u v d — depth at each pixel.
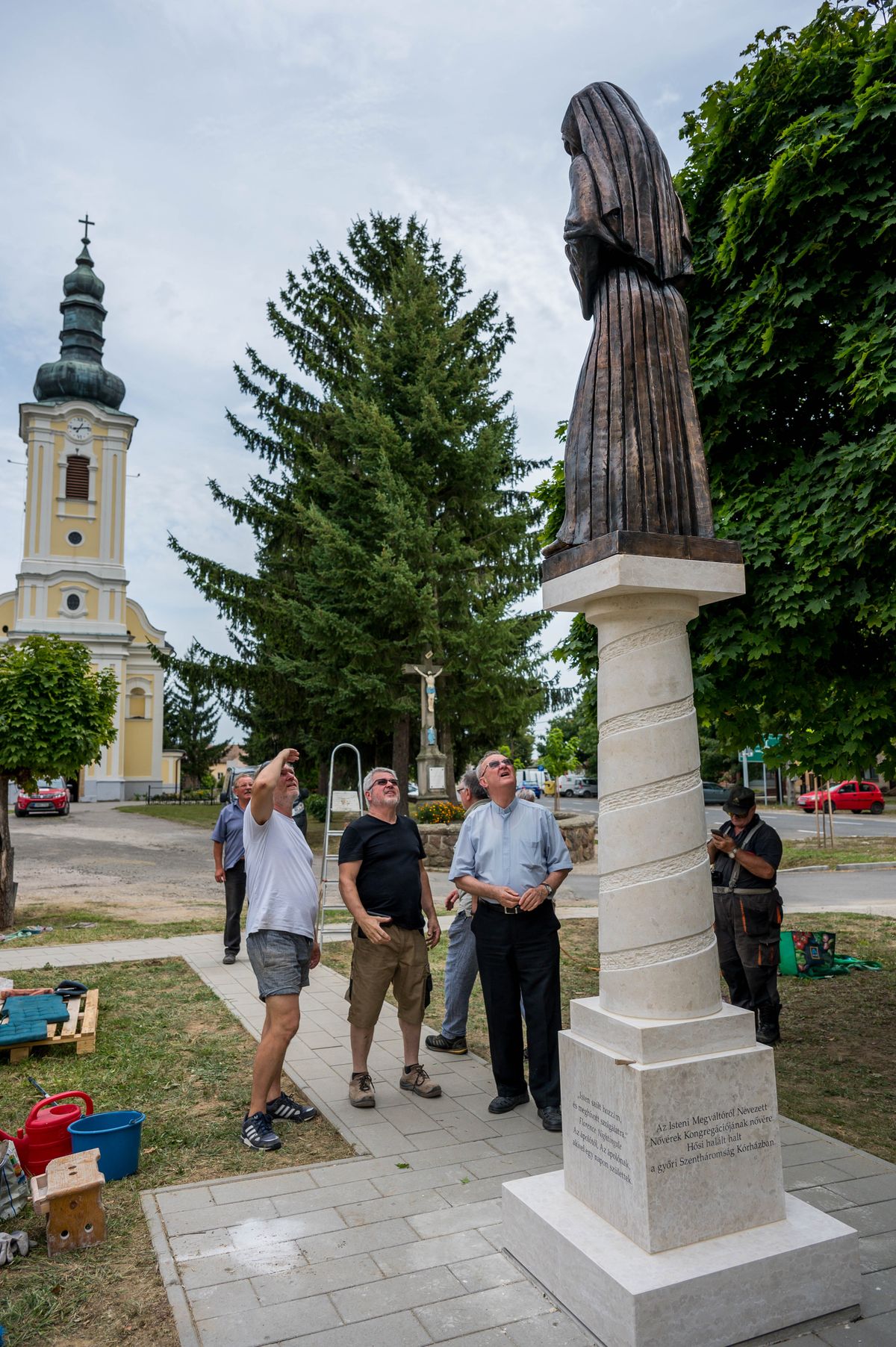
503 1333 2.79
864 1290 3.00
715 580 3.26
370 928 4.77
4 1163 3.69
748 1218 2.96
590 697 8.02
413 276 23.55
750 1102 3.01
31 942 9.73
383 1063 5.63
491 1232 3.44
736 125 6.60
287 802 4.82
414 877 5.07
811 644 6.06
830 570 5.59
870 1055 5.77
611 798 3.24
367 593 20.84
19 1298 3.00
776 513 5.96
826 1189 3.70
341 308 25.08
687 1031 2.98
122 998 7.08
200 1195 3.74
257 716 27.28
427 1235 3.41
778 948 6.02
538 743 48.78
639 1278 2.66
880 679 6.32
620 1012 3.12
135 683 47.66
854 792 35.50
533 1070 4.55
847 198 5.68
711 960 3.15
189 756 62.25
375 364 22.41
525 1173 3.97
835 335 6.07
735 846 6.02
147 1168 4.07
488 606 22.05
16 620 45.12
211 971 8.11
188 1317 2.87
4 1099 4.93
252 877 4.64
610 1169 2.99
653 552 3.15
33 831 26.67
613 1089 2.99
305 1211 3.60
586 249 3.46
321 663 21.66
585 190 3.43
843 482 5.65
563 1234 2.93
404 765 22.94
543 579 3.53
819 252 5.82
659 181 3.58
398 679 21.84
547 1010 4.56
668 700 3.22
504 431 23.03
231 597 22.20
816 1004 7.04
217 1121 4.62
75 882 15.95
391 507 20.58
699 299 6.66
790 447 6.45
